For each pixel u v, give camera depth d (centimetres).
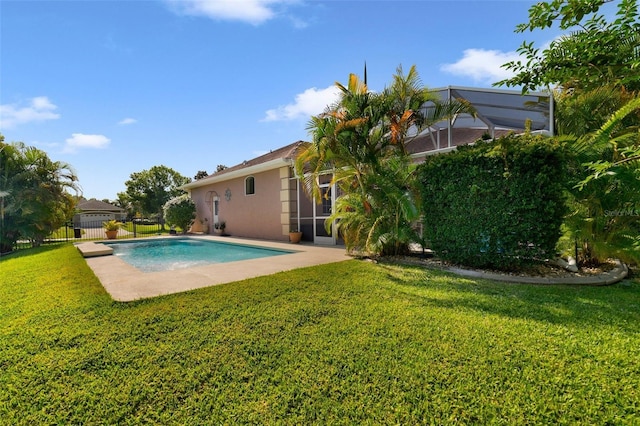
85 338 321
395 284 526
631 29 214
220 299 444
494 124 958
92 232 2433
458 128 1134
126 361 276
